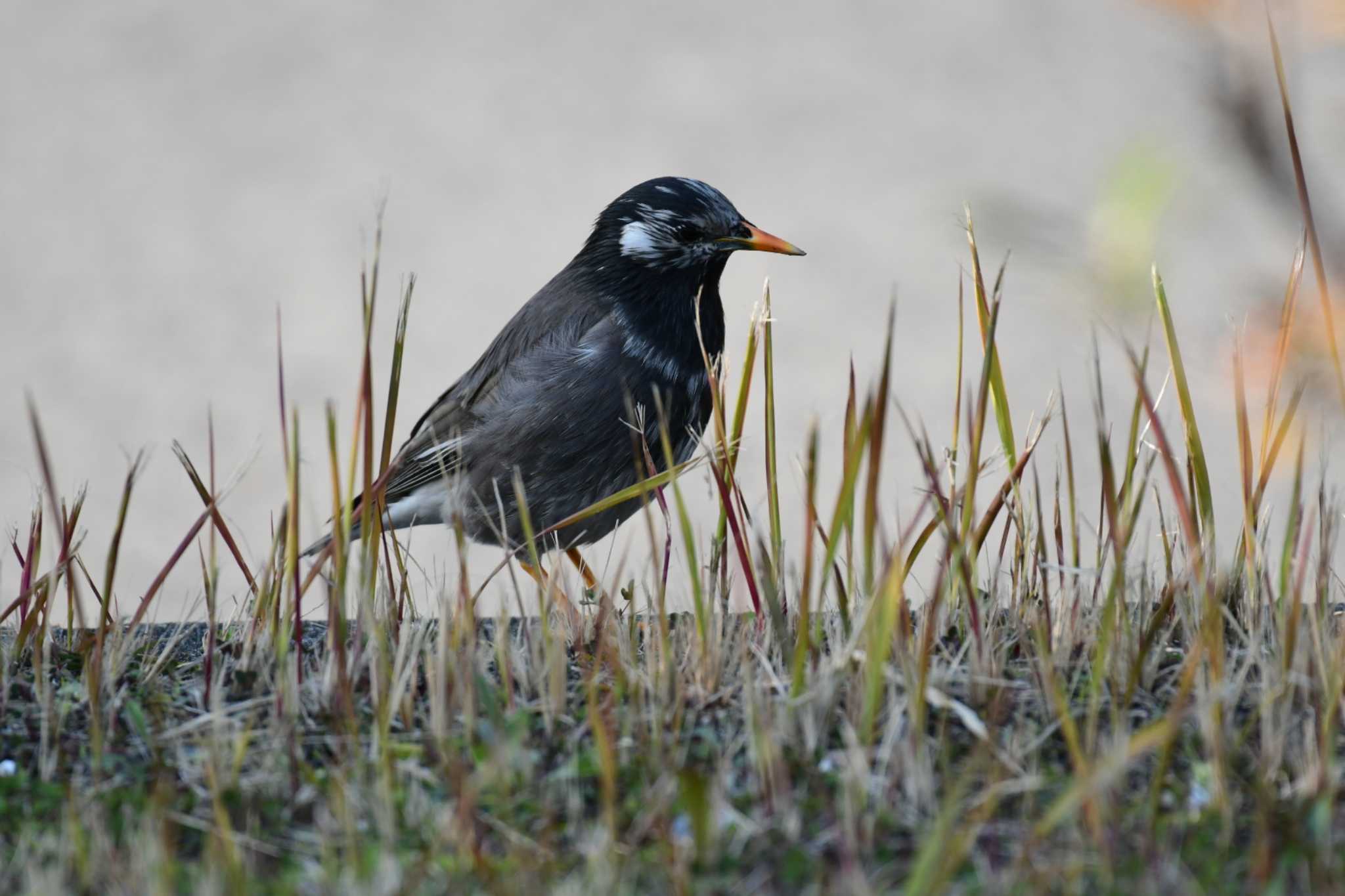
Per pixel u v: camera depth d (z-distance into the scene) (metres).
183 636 7.47
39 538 7.29
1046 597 6.64
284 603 7.01
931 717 6.09
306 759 5.98
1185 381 6.89
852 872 4.85
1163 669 6.46
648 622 7.18
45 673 6.76
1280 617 6.39
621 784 5.61
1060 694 5.78
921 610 7.17
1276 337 7.34
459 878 4.86
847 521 7.05
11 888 4.95
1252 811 5.25
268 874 5.07
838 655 6.25
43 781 5.81
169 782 5.75
